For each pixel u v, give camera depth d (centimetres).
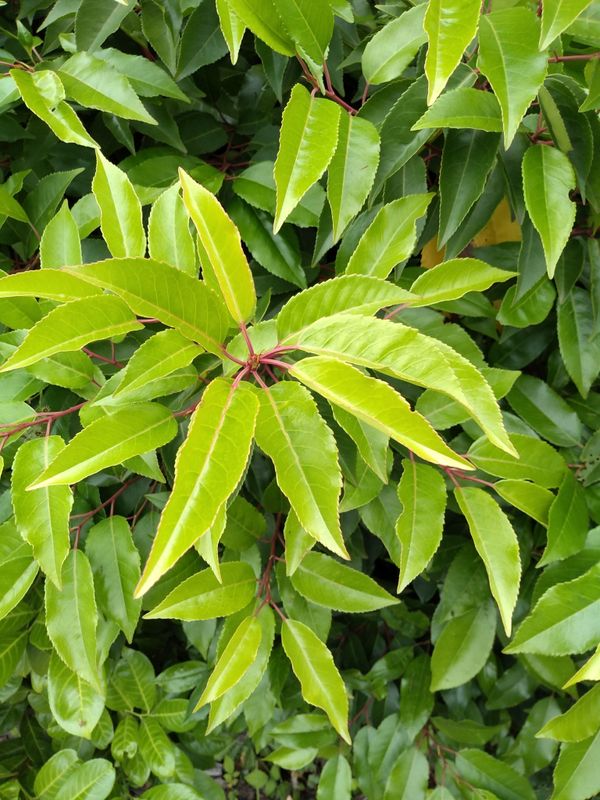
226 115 67
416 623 77
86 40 56
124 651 74
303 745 72
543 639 52
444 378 35
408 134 50
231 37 48
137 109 52
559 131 48
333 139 45
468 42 40
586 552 55
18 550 49
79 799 67
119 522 54
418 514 50
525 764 69
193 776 73
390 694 77
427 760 71
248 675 54
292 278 59
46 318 38
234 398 36
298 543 49
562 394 65
